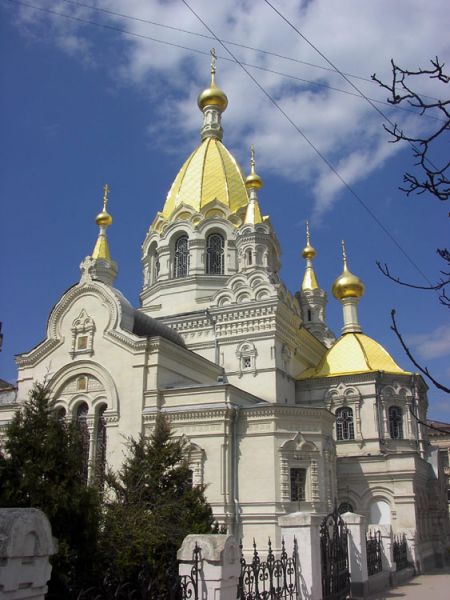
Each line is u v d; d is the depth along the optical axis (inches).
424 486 1910.7
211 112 2755.9
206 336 2057.1
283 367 1991.9
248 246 2146.9
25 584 364.2
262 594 652.1
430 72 349.4
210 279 2250.2
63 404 1699.1
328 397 2034.9
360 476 1829.5
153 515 872.3
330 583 823.1
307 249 2812.5
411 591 1162.6
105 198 2488.9
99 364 1676.9
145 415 1572.3
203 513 997.2
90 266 2269.9
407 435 1977.1
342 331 2321.6
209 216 2349.9
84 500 745.6
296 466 1528.1
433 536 1894.7
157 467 1035.9
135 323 1827.0
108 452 1582.2
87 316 1742.1
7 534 355.3
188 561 537.6
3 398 2014.0
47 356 1770.4
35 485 746.8
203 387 1563.7
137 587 693.9
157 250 2389.3
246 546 1446.9
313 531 768.3
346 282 2356.1
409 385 2036.2
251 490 1489.9
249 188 2295.8
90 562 715.4
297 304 2298.2
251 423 1542.8
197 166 2495.1
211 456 1507.1
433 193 350.0
